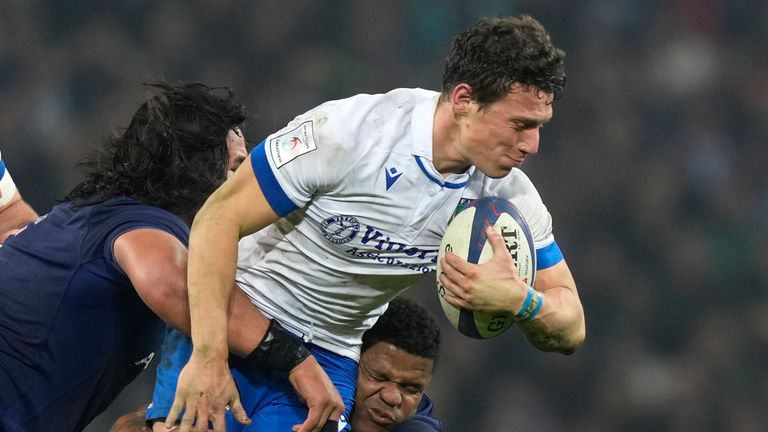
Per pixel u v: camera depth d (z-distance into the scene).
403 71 44.50
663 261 38.44
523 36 11.45
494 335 12.58
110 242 12.74
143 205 13.30
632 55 45.56
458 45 11.76
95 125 39.97
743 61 45.84
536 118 11.52
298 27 44.50
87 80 41.75
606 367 35.41
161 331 13.75
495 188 12.71
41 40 42.75
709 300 37.84
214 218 11.93
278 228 12.80
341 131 11.83
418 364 13.93
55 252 13.03
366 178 11.93
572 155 41.59
